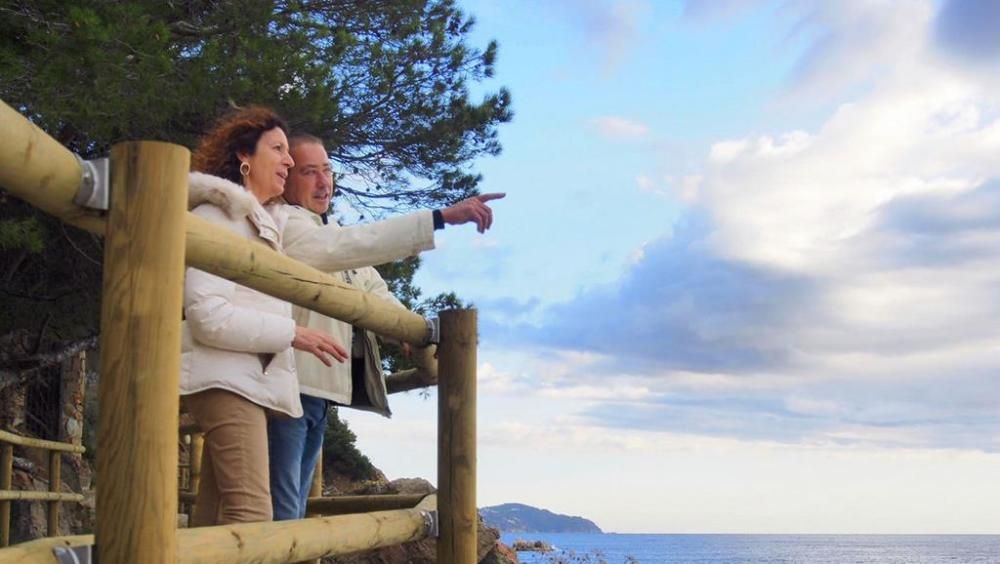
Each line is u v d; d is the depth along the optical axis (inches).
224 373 101.6
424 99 396.2
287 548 87.0
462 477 125.3
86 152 319.3
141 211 62.4
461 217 126.6
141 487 61.0
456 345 127.2
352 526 102.2
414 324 122.8
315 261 122.1
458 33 442.6
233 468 101.4
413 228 124.9
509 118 423.2
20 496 242.4
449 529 124.7
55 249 353.7
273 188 122.0
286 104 310.2
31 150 55.8
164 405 62.6
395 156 414.3
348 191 426.3
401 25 417.1
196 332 99.7
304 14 376.5
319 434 134.7
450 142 407.5
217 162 120.6
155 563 61.2
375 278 154.3
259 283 84.0
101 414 61.8
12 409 509.0
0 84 267.9
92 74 270.8
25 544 60.1
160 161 63.0
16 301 362.9
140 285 62.1
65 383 539.5
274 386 105.7
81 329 392.2
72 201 60.7
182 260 64.7
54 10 278.4
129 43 281.0
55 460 267.0
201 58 300.4
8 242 274.2
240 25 333.4
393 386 150.9
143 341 61.9
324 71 326.3
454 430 126.0
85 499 497.0
